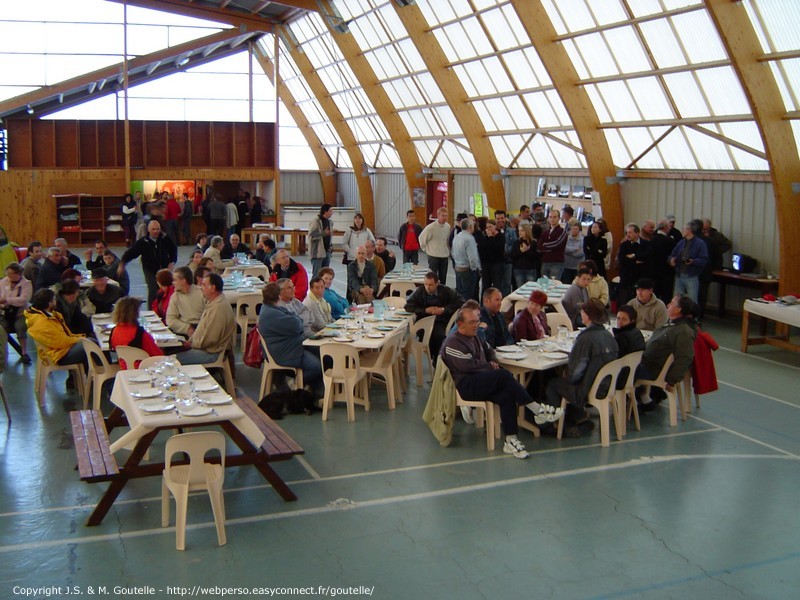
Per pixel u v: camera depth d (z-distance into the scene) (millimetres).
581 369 7504
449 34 20422
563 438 7871
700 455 7445
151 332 9156
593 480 6812
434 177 27203
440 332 10133
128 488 6516
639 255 13703
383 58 24516
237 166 29312
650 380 8250
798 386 9945
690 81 14609
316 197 35812
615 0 14766
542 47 16688
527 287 12461
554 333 9664
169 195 28031
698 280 13250
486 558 5406
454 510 6172
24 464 7035
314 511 6121
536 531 5824
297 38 29375
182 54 29875
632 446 7672
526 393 7406
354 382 8344
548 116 19500
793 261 13203
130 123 28016
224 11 27750
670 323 8273
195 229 31344
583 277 10289
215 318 8758
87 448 6207
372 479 6781
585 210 18562
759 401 9273
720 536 5777
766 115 12797
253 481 6711
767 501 6414
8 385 9656
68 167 27516
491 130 22016
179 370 6883
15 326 10883
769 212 13984
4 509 6086
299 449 6289
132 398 6168
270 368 8781
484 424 8148
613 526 5926
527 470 7016
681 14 13672
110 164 28094
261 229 26703
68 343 8766
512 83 19594
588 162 17516
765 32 12484
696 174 15562
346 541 5629
